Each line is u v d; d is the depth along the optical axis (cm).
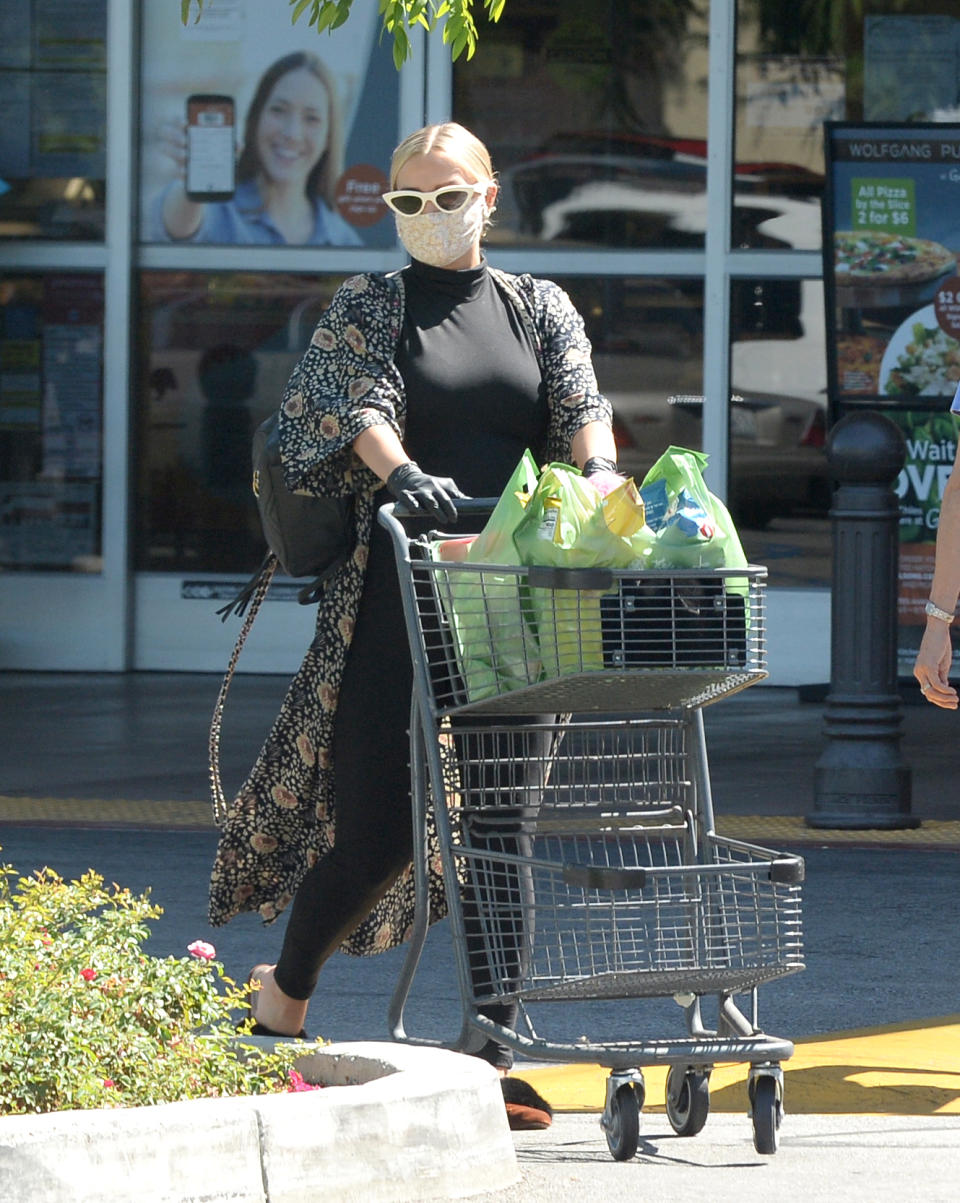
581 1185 1177
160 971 1234
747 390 3997
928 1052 1567
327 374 1313
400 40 2156
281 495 1329
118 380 4072
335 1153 1094
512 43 3997
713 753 3256
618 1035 1599
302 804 1377
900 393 3569
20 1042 1126
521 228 4025
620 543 1161
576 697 1209
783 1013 1703
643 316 4009
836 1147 1281
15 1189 994
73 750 3219
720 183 3962
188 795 2830
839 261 3525
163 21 4044
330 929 1341
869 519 2567
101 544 4109
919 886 2245
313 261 4059
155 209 4081
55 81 4053
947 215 3494
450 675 1228
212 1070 1195
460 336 1333
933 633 1296
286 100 4038
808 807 2766
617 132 3997
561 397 1346
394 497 1298
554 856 2036
